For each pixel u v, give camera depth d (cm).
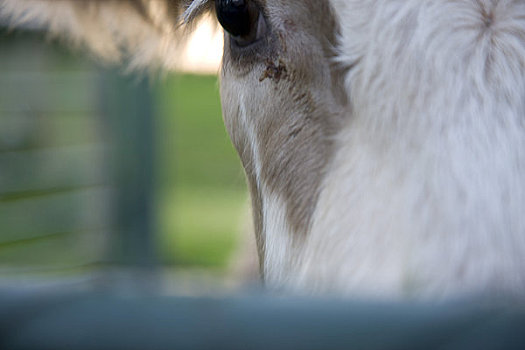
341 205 199
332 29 224
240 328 90
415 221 174
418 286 158
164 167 967
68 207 806
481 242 163
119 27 371
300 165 233
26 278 106
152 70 408
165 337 90
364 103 205
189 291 96
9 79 774
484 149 178
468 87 188
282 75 241
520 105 185
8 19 430
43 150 793
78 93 808
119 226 824
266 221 270
